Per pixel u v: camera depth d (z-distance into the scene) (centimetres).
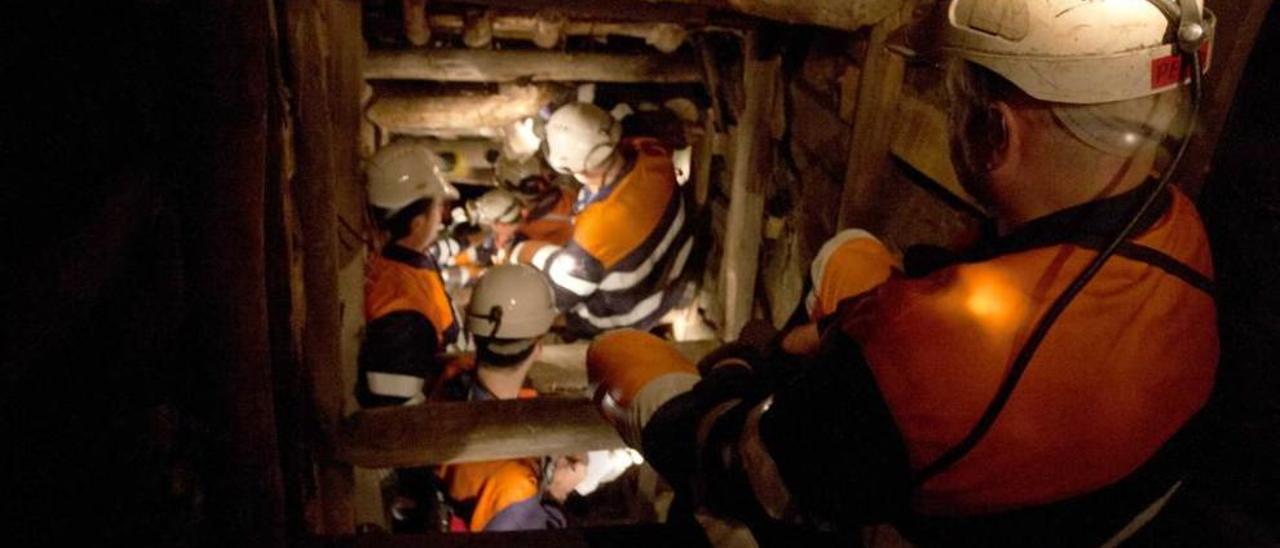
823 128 255
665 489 311
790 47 286
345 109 246
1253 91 109
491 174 469
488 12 347
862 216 221
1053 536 91
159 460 118
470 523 264
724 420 113
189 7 111
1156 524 129
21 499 80
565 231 429
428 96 399
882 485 90
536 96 404
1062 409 84
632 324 386
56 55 90
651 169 369
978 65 92
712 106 373
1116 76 83
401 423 249
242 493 142
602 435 258
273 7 152
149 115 116
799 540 110
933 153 184
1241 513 115
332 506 256
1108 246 84
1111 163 87
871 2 196
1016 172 91
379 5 350
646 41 371
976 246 99
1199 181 115
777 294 311
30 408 83
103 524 98
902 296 92
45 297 79
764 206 325
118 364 106
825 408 93
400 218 284
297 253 210
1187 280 90
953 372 86
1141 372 86
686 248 390
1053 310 84
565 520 267
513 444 254
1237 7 106
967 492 89
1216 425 119
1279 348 107
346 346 261
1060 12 85
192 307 130
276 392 176
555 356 343
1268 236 107
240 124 120
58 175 90
